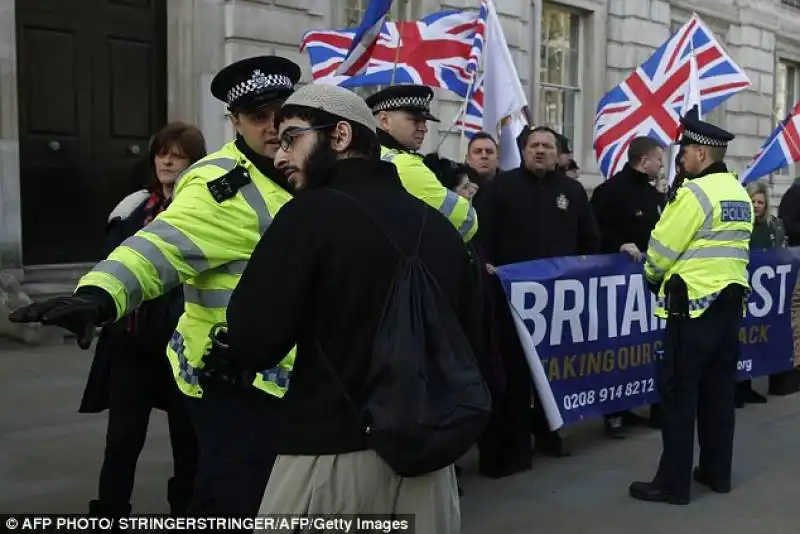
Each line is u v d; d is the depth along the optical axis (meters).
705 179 4.45
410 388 2.00
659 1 15.84
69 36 8.70
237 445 2.61
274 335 2.09
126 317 3.36
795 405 6.83
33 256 8.52
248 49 9.51
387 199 2.21
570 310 5.17
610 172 7.79
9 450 4.98
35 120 8.48
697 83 7.30
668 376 4.51
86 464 4.78
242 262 2.61
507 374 4.84
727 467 4.73
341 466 2.09
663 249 4.42
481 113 6.73
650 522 4.27
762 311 6.70
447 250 2.25
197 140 3.57
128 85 9.22
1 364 6.93
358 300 2.09
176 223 2.51
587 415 5.36
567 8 14.32
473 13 6.82
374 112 3.95
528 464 5.04
